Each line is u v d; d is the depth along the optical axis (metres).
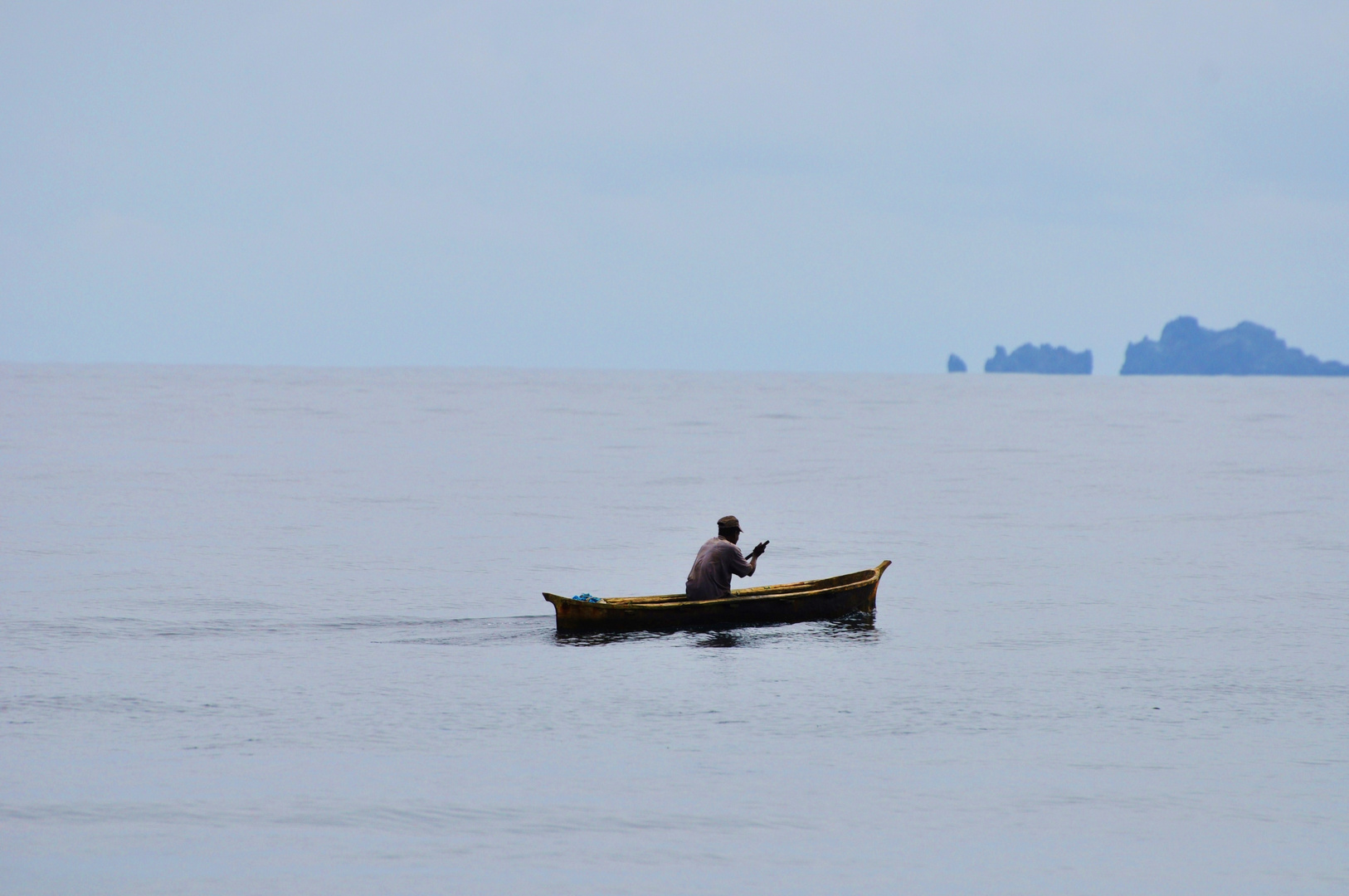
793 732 47.28
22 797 39.38
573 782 41.44
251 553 91.69
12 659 57.75
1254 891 33.69
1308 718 49.12
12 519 109.81
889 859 35.41
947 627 67.69
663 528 109.38
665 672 56.94
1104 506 130.25
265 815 38.19
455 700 51.50
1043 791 40.84
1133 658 59.62
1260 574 85.38
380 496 134.12
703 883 33.78
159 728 46.97
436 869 34.44
